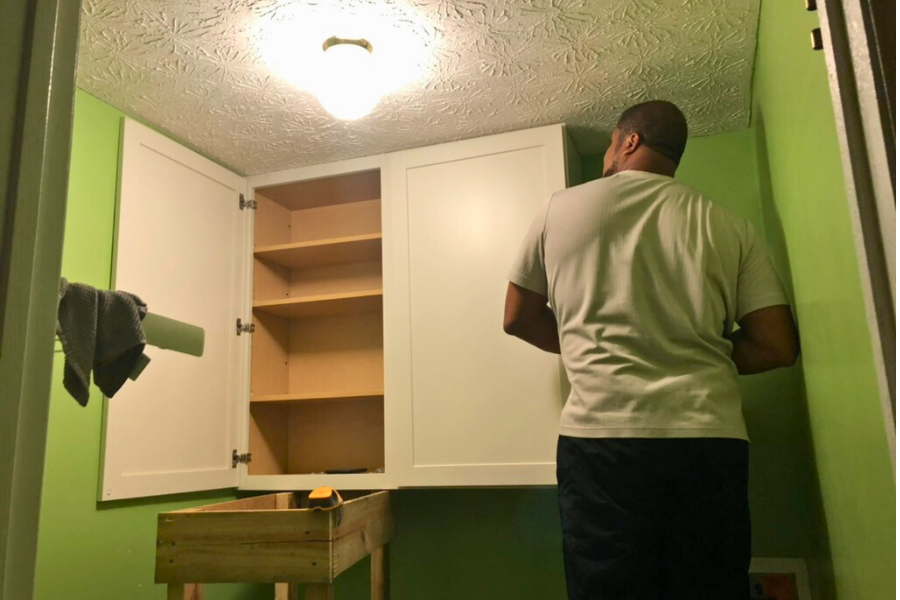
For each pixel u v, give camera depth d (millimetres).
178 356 1832
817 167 894
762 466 1786
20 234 452
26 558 438
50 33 497
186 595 1495
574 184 2033
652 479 1046
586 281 1204
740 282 1244
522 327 1419
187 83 1642
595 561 1049
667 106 1379
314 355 2330
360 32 1450
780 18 1129
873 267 513
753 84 1702
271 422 2207
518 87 1712
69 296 906
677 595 1022
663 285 1163
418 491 2107
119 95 1693
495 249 1876
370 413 2229
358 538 1577
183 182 1923
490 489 2049
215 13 1364
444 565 2035
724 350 1179
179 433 1806
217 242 2045
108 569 1592
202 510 1562
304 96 1716
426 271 1927
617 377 1112
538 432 1736
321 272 2381
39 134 476
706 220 1205
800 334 1275
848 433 908
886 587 753
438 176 1983
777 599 1706
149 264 1766
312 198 2352
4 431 426
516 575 1969
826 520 1313
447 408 1826
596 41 1513
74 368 878
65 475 1495
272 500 1887
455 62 1586
